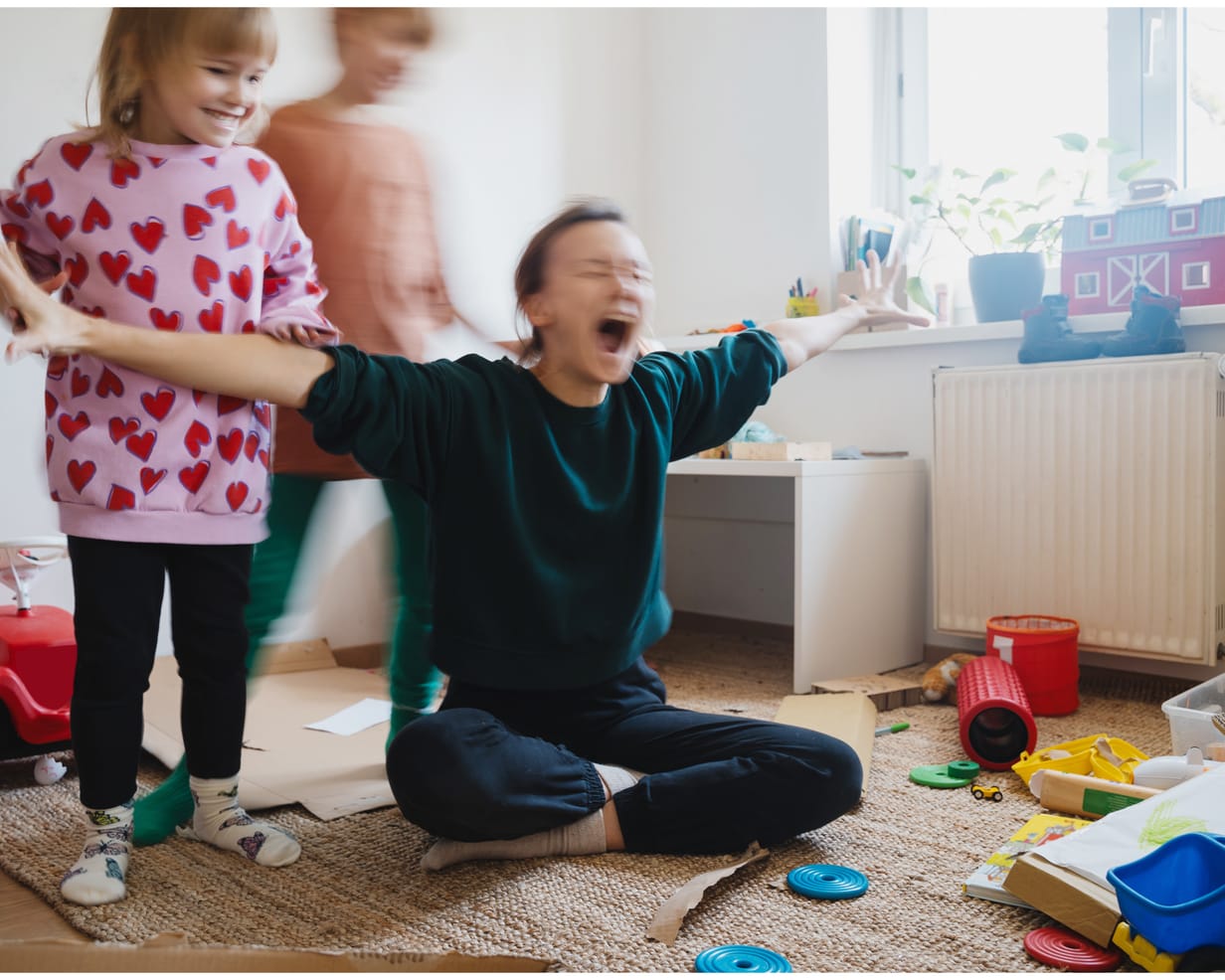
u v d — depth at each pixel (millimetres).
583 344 1161
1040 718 1856
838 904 1084
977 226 2426
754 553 2625
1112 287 2059
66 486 1144
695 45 2680
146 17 1094
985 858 1209
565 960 962
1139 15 2209
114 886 1111
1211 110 2160
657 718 1277
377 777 1503
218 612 1223
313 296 1281
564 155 2613
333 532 2287
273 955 858
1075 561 2014
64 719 1517
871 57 2535
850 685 1982
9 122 1833
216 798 1260
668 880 1144
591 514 1195
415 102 2287
